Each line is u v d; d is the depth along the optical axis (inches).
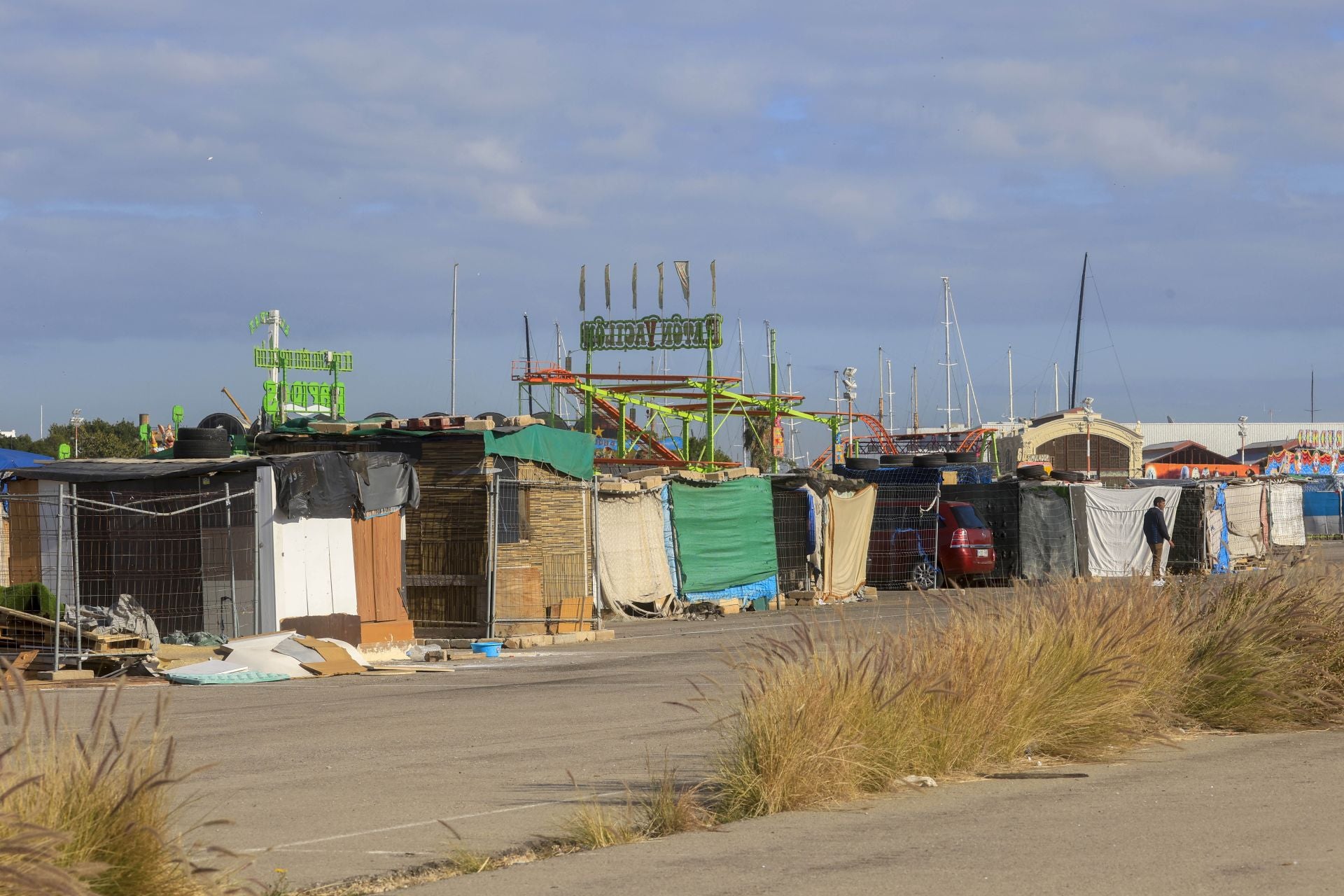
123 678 328.8
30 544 981.2
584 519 1259.8
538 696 738.2
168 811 335.6
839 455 3750.0
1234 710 620.4
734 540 1457.9
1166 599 679.1
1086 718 540.4
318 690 781.3
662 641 1094.4
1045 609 601.9
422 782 483.5
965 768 500.7
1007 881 341.4
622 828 397.4
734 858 370.0
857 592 1605.6
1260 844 382.6
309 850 378.0
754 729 453.4
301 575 951.0
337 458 971.9
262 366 3011.8
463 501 1119.6
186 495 888.9
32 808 298.8
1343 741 589.9
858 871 354.0
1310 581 719.1
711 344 2955.2
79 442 4480.8
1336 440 6358.3
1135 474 4744.1
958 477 2121.1
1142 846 379.9
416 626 1123.9
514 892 333.4
